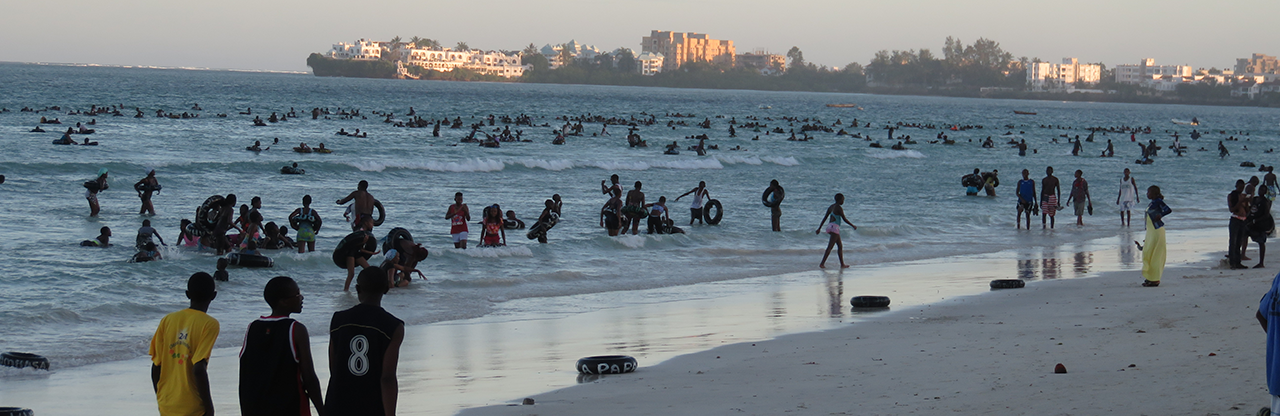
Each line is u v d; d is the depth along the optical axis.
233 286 34.19
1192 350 20.12
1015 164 118.56
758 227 58.41
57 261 39.12
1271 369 12.50
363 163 84.81
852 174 99.19
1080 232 57.34
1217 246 48.28
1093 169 112.50
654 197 74.94
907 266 43.22
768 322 28.77
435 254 41.34
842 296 34.38
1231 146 173.38
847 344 24.28
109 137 108.75
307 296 33.22
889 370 20.27
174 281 35.59
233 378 21.66
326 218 56.28
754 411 16.86
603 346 25.22
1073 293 32.47
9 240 44.72
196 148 99.69
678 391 19.14
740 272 41.16
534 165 93.88
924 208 69.94
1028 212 57.97
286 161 82.44
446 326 28.67
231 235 43.69
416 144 116.38
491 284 36.72
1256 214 37.12
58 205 57.50
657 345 25.17
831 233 42.53
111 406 19.28
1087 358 20.08
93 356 24.22
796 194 78.38
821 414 16.30
